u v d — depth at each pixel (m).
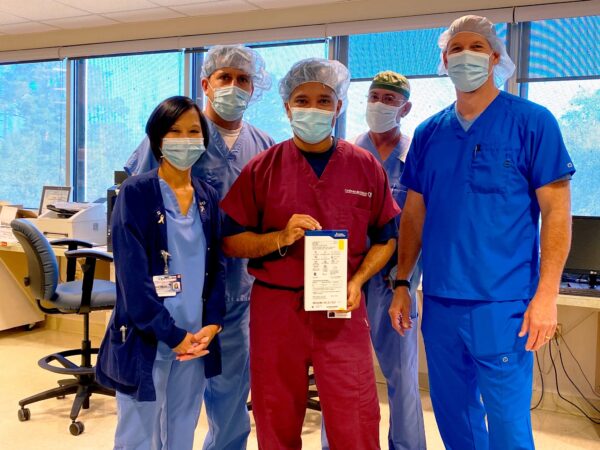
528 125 1.77
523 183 1.78
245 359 2.29
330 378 1.76
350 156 1.84
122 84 5.25
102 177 5.45
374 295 2.41
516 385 1.76
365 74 4.28
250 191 1.87
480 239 1.79
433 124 1.97
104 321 4.78
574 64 3.70
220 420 2.30
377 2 4.11
